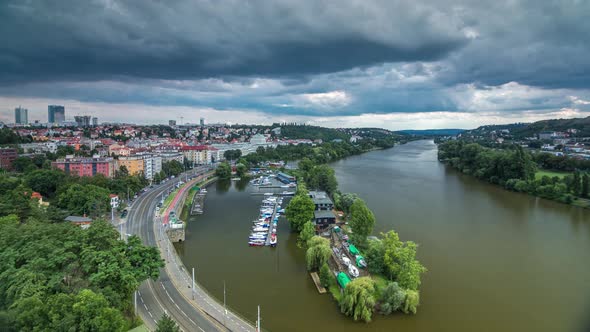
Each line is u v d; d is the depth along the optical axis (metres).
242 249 175.62
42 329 79.25
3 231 120.88
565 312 121.75
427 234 196.62
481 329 111.56
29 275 91.69
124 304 102.06
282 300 125.56
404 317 116.12
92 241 115.75
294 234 197.00
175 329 88.19
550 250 176.62
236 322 108.75
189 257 165.12
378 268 135.50
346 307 115.81
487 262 161.50
